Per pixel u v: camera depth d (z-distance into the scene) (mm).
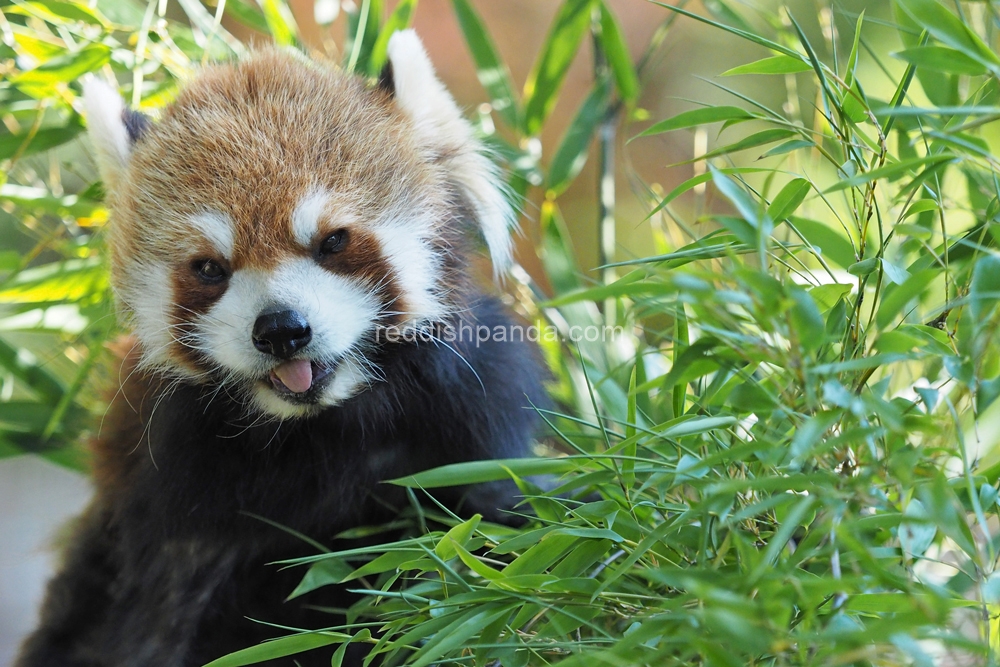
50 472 6273
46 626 3637
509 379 3295
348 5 4543
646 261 2275
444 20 8398
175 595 3205
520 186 4301
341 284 2930
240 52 4098
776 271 2705
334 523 3211
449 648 2105
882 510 2158
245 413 3053
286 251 2859
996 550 2236
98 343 3707
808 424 1801
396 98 3285
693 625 1786
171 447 3082
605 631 2188
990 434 2615
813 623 1840
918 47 2227
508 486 3234
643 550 2055
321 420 3107
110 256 3195
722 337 2043
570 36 4141
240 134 2979
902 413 2029
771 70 2523
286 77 3223
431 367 3172
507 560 2918
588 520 2373
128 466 3318
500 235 3510
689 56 8469
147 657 3258
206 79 3270
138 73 3832
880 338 1979
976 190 3129
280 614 3299
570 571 2297
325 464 3111
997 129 3883
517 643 2133
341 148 3021
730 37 8398
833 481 1821
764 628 1588
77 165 5293
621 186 8273
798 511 1735
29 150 4074
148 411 3176
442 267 3219
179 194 2924
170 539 3127
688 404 3029
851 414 2004
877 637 1532
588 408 3865
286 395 2984
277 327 2766
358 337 2973
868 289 2822
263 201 2848
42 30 4379
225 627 3326
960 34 2146
